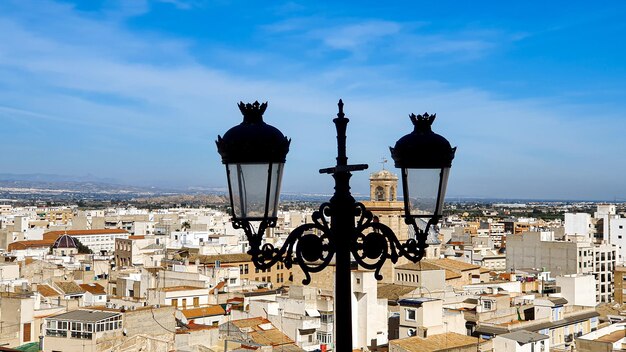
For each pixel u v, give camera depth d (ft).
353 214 47.32
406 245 47.85
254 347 295.48
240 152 43.45
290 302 379.55
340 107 48.44
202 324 348.59
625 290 654.53
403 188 47.85
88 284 477.36
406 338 300.81
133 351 288.92
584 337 357.41
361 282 374.84
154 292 412.98
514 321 364.99
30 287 433.48
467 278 583.99
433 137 47.85
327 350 343.46
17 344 327.06
